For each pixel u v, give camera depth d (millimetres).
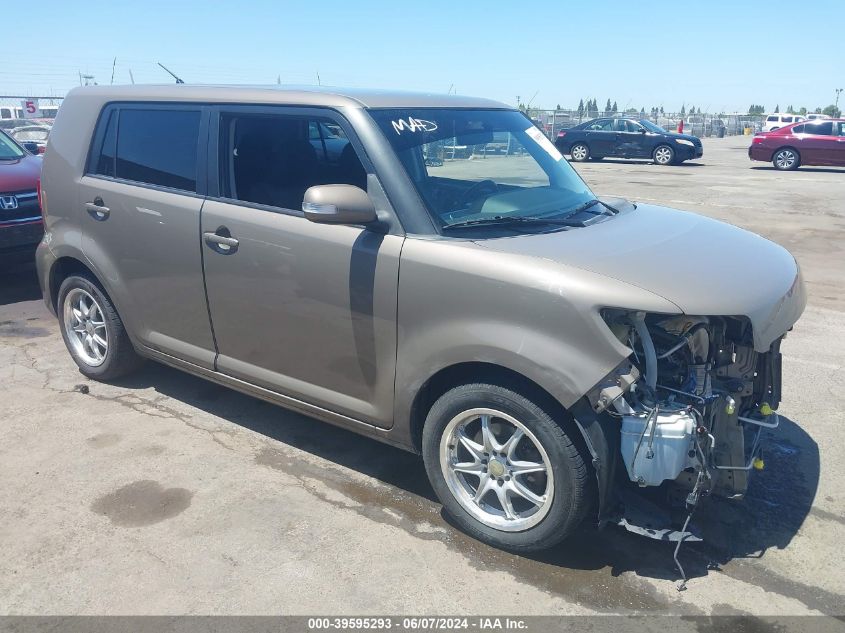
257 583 2990
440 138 3611
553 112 37344
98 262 4484
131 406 4645
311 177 3547
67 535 3297
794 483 3752
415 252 3145
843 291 7430
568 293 2787
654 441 2736
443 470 3266
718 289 2920
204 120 3957
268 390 3893
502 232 3273
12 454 4020
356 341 3400
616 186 16453
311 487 3719
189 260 3984
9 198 6828
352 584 2988
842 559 3152
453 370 3188
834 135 20766
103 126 4488
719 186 16500
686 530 3064
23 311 6727
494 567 3100
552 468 2928
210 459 3990
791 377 5133
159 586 2971
